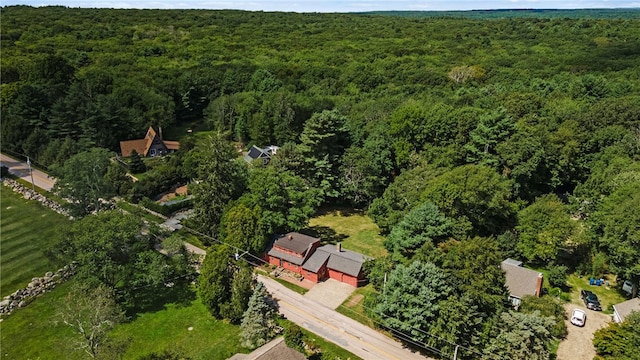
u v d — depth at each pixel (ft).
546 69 439.22
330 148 256.73
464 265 138.92
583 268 189.67
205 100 409.28
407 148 256.52
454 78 423.64
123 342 132.57
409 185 214.48
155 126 336.29
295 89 398.01
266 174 205.67
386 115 293.02
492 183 186.39
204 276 159.74
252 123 326.03
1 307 157.17
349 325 155.33
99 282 154.92
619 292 178.40
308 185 245.04
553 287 179.11
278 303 167.12
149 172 270.05
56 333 147.13
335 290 177.27
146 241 175.01
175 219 229.86
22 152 287.89
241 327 150.10
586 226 196.95
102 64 403.75
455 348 131.75
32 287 168.14
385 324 142.31
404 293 139.44
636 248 165.17
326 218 247.91
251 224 187.83
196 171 258.37
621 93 339.16
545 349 127.65
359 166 244.42
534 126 253.03
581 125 264.31
